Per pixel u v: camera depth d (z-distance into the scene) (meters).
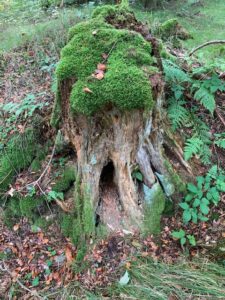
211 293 2.82
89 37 2.99
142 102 2.66
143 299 2.83
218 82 3.56
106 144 2.96
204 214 3.26
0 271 3.32
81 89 2.72
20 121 3.91
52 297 3.02
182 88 3.51
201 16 7.27
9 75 4.99
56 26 5.80
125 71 2.72
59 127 3.42
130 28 3.24
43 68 4.72
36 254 3.38
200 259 3.03
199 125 3.56
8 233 3.61
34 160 3.78
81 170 3.18
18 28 6.33
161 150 3.20
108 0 7.17
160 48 3.24
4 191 3.76
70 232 3.40
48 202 3.54
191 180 3.39
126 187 3.12
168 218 3.28
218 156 3.55
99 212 3.26
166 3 7.78
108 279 3.01
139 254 3.08
